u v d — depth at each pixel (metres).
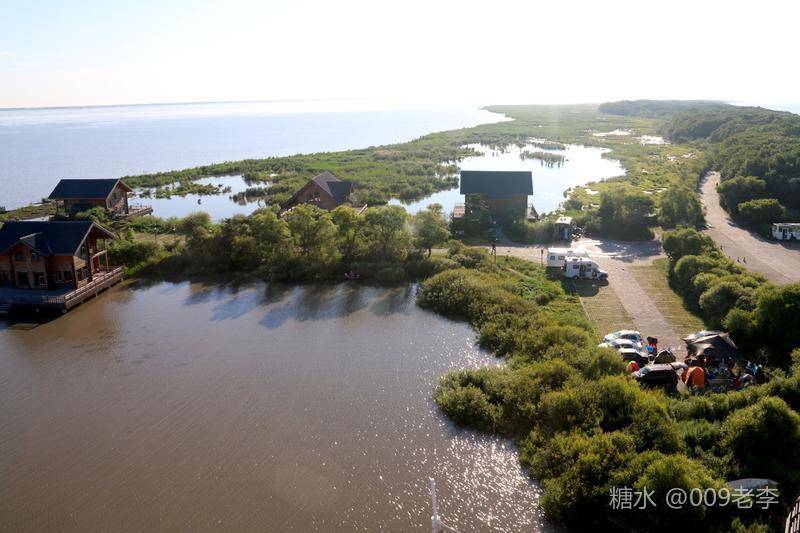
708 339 38.38
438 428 33.56
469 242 70.25
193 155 187.50
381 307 52.78
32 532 26.16
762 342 38.88
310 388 38.19
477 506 27.31
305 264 61.44
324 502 27.70
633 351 38.44
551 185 113.81
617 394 31.47
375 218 62.84
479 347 44.16
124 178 125.50
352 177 117.38
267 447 31.95
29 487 29.06
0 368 41.62
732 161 103.44
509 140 190.50
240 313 51.72
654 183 105.94
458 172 128.38
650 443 28.08
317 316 50.75
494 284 53.72
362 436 32.88
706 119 177.00
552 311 48.59
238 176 132.00
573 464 27.47
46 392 38.19
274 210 86.69
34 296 51.44
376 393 37.47
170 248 67.19
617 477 25.55
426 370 40.56
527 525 26.06
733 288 44.38
